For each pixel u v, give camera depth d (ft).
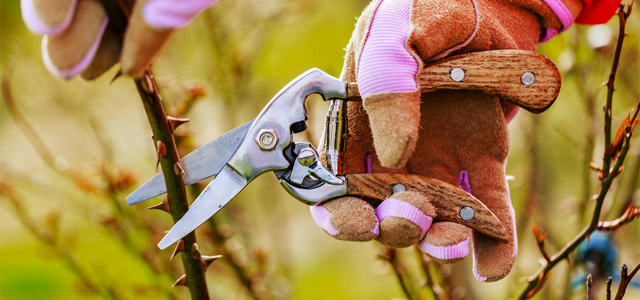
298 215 6.39
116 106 5.16
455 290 3.25
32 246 8.07
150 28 1.64
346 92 1.90
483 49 1.88
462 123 1.89
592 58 3.43
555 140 4.90
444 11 1.83
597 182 3.81
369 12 1.86
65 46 1.66
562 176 4.99
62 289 7.19
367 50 1.81
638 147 3.57
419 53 1.82
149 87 1.90
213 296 4.39
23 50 4.70
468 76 1.85
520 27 1.93
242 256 3.48
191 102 2.88
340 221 1.84
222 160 1.99
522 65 1.86
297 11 4.38
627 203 3.40
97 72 1.73
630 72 3.93
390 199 1.85
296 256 6.34
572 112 4.42
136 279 5.54
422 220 1.82
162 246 1.93
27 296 7.06
